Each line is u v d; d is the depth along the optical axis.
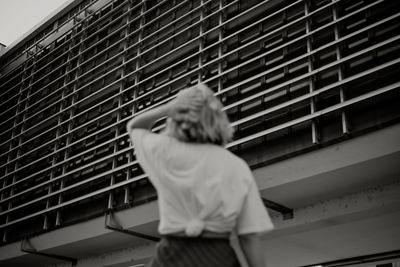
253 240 1.31
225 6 6.45
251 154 5.54
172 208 1.31
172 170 1.33
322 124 5.02
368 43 5.00
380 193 4.99
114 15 8.65
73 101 8.50
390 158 4.48
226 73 5.99
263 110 5.62
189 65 6.84
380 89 4.42
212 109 1.37
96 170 7.55
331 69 5.18
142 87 7.39
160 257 1.28
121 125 7.28
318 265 7.20
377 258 6.66
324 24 5.43
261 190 5.27
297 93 5.40
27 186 8.84
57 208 7.55
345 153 4.71
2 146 9.88
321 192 5.22
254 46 6.09
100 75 8.28
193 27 7.01
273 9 6.08
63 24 9.48
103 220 7.02
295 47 5.63
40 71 9.93
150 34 7.59
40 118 9.32
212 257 1.26
